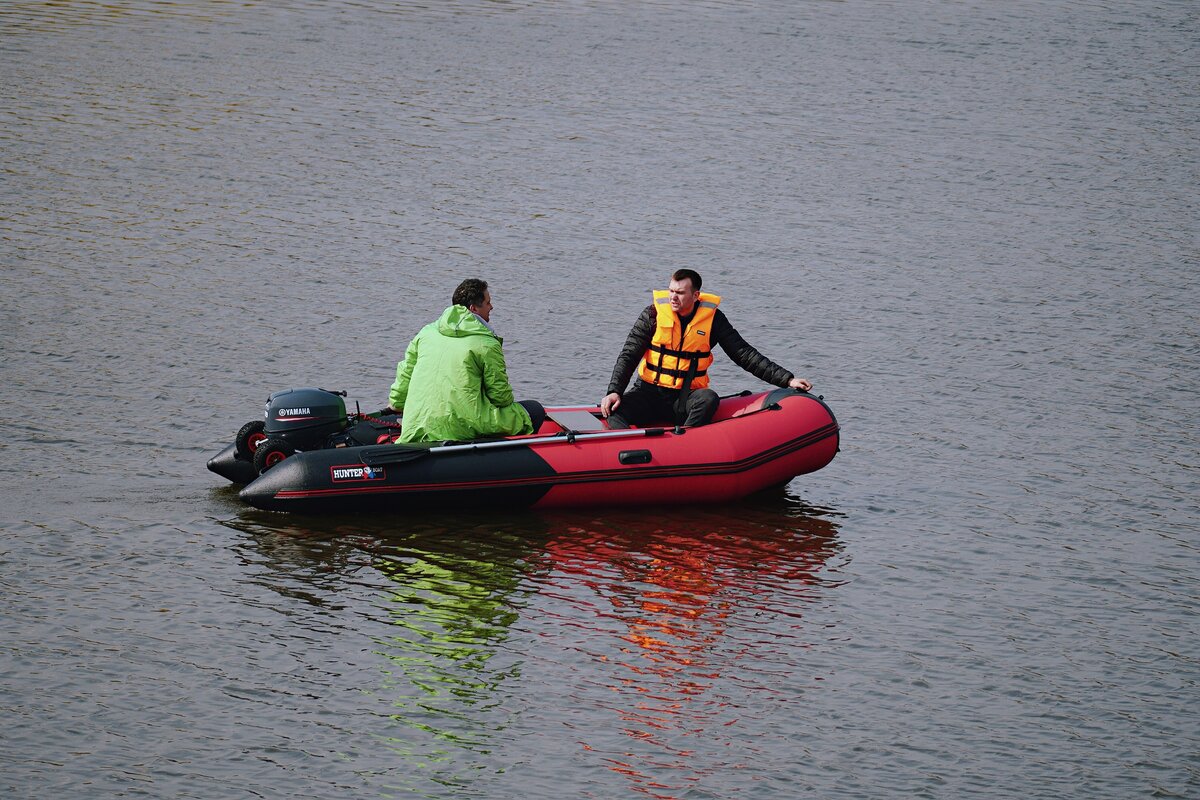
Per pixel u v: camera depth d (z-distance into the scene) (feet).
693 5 157.28
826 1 161.27
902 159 104.27
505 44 136.87
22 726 35.12
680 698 37.93
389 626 41.22
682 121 113.09
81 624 40.42
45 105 109.29
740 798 33.42
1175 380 65.92
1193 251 85.51
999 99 121.08
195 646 39.50
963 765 35.17
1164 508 52.24
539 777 34.06
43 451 53.52
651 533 48.57
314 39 135.54
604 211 91.56
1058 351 69.51
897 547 48.37
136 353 65.41
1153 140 109.70
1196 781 34.73
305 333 69.36
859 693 38.55
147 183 93.04
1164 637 42.42
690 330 52.13
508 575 44.86
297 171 97.04
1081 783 34.53
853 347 69.82
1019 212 92.94
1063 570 46.98
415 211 90.12
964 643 41.70
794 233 88.17
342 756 34.63
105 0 148.25
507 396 49.83
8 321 68.74
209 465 50.34
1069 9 157.28
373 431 50.80
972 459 56.59
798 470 51.96
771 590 44.73
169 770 33.71
